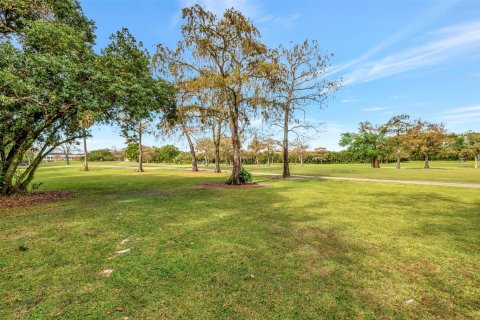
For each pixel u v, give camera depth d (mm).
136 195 11359
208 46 15180
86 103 8445
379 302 3002
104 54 11055
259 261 4109
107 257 4223
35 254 4332
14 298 3002
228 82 14039
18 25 10500
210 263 4012
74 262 4016
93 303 2916
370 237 5371
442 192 12625
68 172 30547
